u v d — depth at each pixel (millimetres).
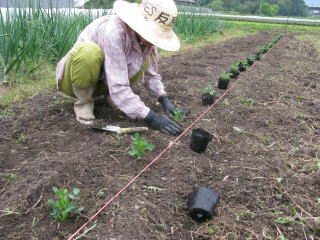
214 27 11469
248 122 3061
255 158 2375
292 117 3248
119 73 2414
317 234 1663
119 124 2707
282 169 2248
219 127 2834
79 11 6117
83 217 1651
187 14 9812
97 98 3199
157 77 3031
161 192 1877
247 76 4957
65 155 2211
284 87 4457
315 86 4598
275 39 10680
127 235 1543
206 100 3381
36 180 1892
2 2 5527
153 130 2611
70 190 1843
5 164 2111
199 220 1694
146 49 2604
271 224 1707
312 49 9148
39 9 4379
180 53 6996
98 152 2238
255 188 2006
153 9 2258
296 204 1886
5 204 1709
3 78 3812
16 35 3814
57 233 1552
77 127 2639
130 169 2086
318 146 2637
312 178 2154
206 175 2109
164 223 1654
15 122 2723
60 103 3170
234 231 1642
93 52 2410
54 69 4531
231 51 7820
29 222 1611
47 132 2570
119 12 2311
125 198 1794
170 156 2260
